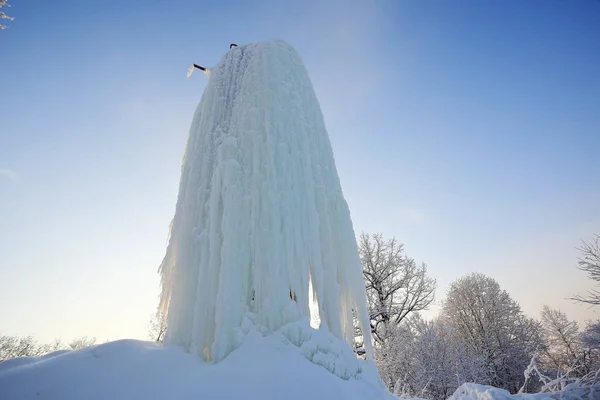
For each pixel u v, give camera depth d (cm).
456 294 2583
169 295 486
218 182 497
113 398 305
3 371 315
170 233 533
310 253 496
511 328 2295
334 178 589
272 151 518
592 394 504
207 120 580
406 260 1975
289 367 360
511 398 488
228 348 395
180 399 312
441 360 1430
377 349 1619
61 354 359
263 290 436
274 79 583
